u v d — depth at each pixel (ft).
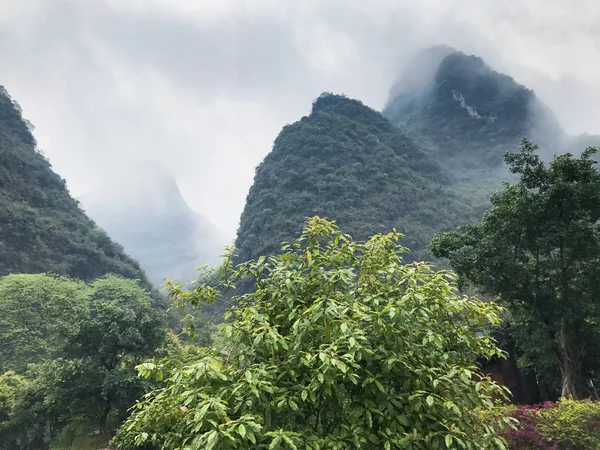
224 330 12.25
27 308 96.17
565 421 24.25
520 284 43.62
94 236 198.90
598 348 43.75
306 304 13.08
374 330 12.18
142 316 59.00
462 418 11.81
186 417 10.88
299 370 11.47
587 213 39.45
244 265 14.83
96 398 52.54
